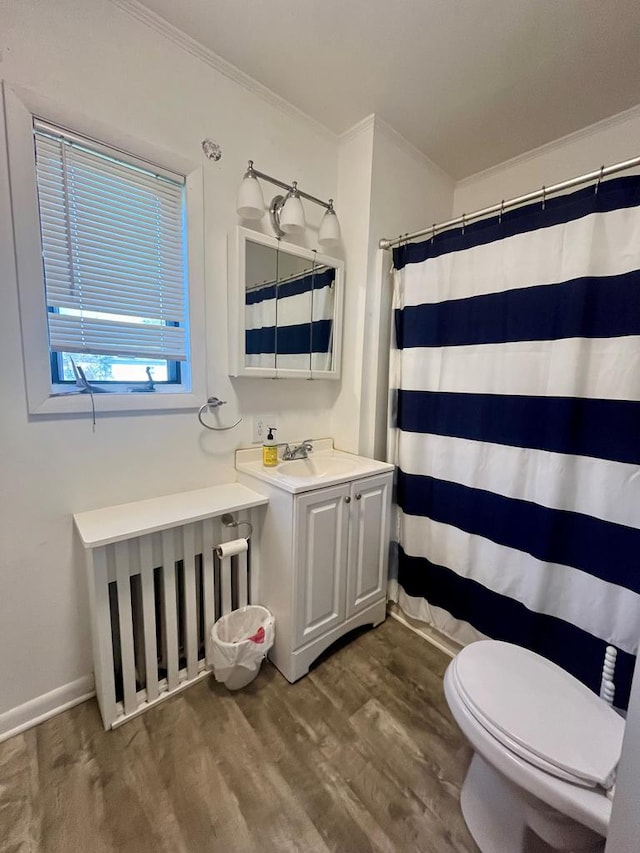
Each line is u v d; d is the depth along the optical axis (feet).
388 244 6.03
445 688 3.43
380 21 4.15
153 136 4.36
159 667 4.85
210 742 4.05
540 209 4.38
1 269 3.59
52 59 3.65
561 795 2.54
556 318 4.26
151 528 4.04
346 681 4.94
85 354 4.29
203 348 5.05
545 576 4.49
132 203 4.34
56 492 4.17
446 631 5.64
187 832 3.24
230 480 5.62
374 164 5.83
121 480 4.61
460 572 5.39
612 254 3.87
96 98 3.94
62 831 3.23
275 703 4.57
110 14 3.94
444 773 3.80
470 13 4.03
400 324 6.00
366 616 5.85
